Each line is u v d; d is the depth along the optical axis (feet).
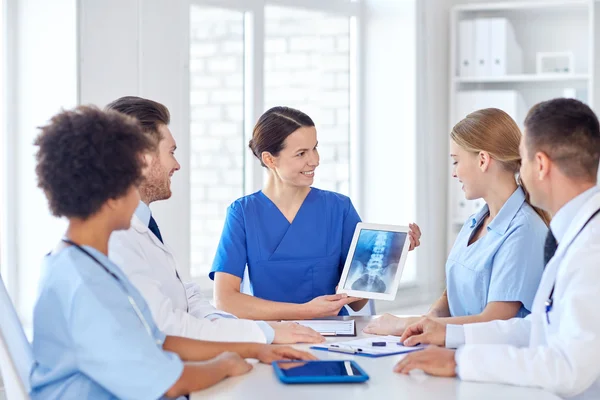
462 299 7.45
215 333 6.23
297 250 8.48
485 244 7.22
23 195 10.63
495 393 4.92
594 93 14.61
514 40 15.53
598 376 5.27
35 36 10.44
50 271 4.88
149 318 5.23
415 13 15.08
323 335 6.91
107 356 4.68
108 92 10.53
